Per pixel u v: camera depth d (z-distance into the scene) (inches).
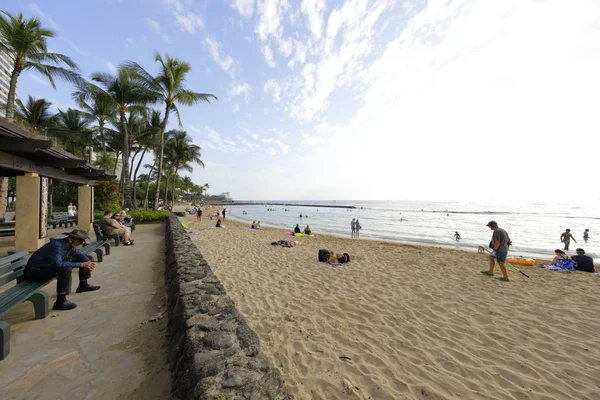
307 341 139.5
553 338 149.6
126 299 154.9
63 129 834.2
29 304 143.6
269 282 249.8
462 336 150.1
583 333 155.8
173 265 184.2
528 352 134.0
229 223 1058.1
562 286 252.1
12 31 474.0
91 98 741.3
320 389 100.5
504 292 230.5
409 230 1007.0
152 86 730.8
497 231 274.7
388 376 111.2
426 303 200.8
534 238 797.2
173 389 75.5
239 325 93.5
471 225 1206.9
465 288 239.9
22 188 257.0
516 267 338.6
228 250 420.8
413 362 122.9
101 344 106.4
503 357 129.2
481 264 348.8
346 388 100.8
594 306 199.8
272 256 376.2
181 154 1360.7
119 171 1486.2
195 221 1090.1
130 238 370.9
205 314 100.5
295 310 183.2
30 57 514.3
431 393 100.8
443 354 130.3
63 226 510.9
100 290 169.5
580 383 110.6
